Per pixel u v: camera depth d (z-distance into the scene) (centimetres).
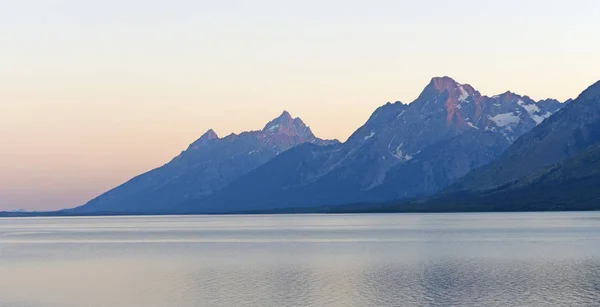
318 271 14025
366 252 18350
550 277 12475
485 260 15525
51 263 16300
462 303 10250
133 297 10981
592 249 17725
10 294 11350
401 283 12169
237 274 13662
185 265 15462
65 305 10356
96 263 16188
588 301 10219
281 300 10656
